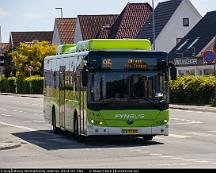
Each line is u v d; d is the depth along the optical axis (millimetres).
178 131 29484
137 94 23391
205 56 52938
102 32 99938
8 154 21062
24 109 53562
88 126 23328
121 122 23266
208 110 45938
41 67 94750
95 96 23266
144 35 93125
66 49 29875
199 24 84875
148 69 23516
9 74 106125
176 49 84625
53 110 30312
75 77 25312
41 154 20922
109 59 23344
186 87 53094
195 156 19281
